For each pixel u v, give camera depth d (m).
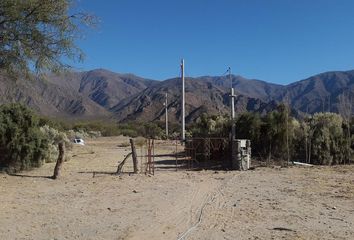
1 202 12.31
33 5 13.45
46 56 14.35
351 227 9.68
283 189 14.84
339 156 23.61
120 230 9.57
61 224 10.02
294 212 11.20
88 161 24.50
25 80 14.92
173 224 10.14
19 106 19.45
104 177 17.62
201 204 12.42
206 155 23.89
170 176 18.30
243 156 20.72
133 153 19.22
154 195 13.79
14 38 13.83
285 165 21.88
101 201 12.74
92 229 9.62
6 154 18.80
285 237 8.90
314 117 24.94
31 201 12.60
